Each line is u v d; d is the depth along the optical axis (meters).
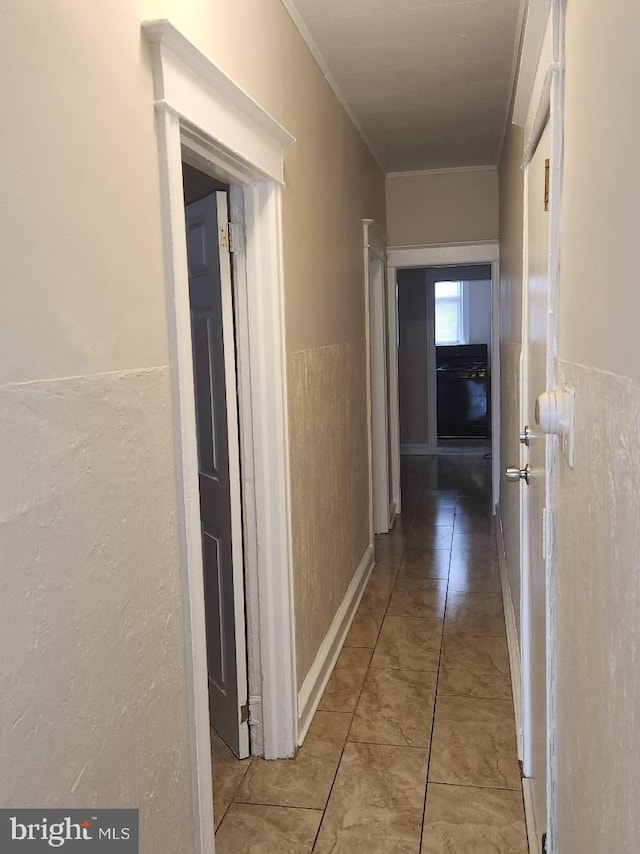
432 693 3.08
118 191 1.35
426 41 2.96
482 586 4.34
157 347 1.50
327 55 3.07
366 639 3.63
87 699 1.24
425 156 5.02
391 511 5.89
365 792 2.42
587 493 1.09
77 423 1.21
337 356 3.54
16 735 1.05
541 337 1.79
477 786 2.44
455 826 2.25
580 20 1.17
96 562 1.27
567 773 1.37
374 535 5.07
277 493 2.50
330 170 3.39
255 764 2.60
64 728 1.17
